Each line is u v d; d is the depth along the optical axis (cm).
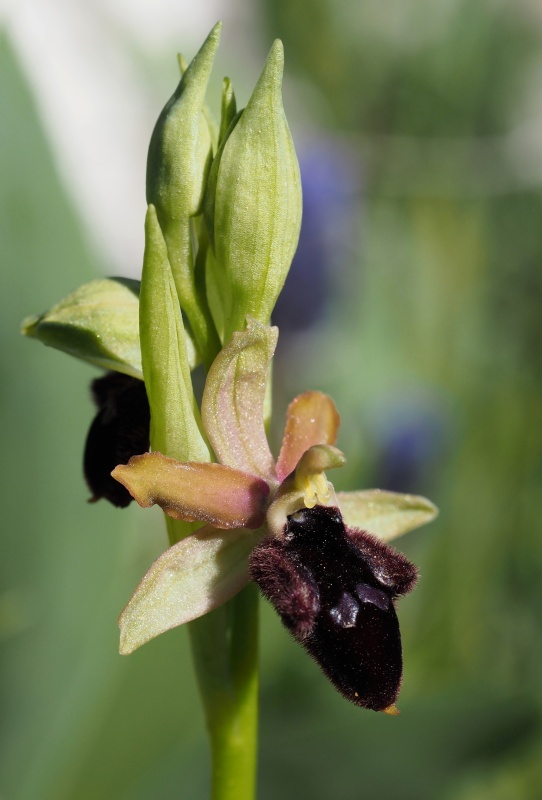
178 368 15
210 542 16
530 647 26
